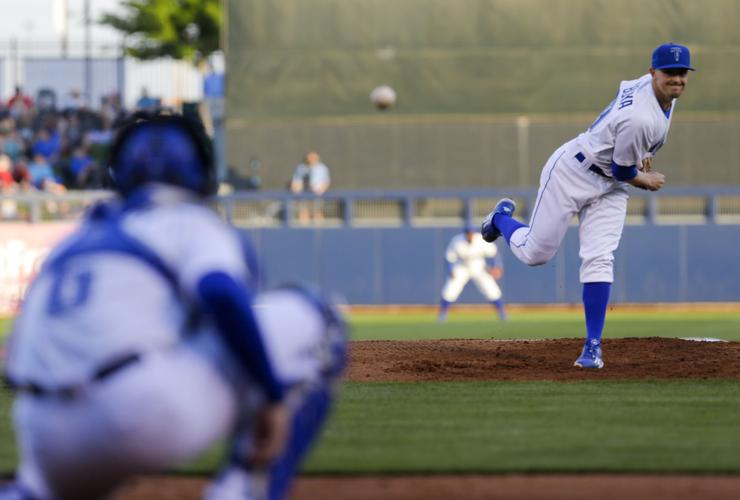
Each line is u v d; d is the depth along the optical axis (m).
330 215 58.25
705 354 23.78
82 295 7.89
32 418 8.00
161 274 8.00
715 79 61.84
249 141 62.53
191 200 8.45
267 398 8.11
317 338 8.85
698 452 13.43
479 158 62.47
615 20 61.84
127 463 7.96
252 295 8.45
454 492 11.38
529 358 23.52
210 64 70.81
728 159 62.12
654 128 20.41
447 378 20.97
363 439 14.47
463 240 49.31
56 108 68.62
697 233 57.72
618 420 15.98
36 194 56.72
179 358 7.92
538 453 13.40
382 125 62.47
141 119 8.79
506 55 62.19
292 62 62.28
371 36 62.31
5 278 56.12
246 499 8.41
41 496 8.28
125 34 102.19
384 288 58.09
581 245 21.97
